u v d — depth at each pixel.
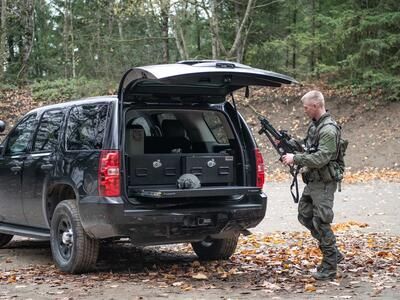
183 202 6.58
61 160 6.99
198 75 6.20
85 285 6.19
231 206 6.79
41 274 6.87
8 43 31.03
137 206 6.36
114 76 26.84
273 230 10.11
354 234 9.52
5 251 8.60
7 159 8.16
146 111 6.99
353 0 24.75
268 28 28.02
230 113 7.25
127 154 6.51
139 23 28.28
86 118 6.90
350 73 25.20
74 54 30.08
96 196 6.37
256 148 7.18
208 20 26.16
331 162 6.14
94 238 6.61
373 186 16.41
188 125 7.54
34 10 33.34
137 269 7.14
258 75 6.52
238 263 7.45
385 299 5.40
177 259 7.87
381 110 23.27
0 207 8.35
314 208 6.21
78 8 32.09
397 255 7.66
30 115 8.17
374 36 24.36
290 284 6.12
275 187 16.73
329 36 24.91
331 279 6.24
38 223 7.59
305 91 24.94
